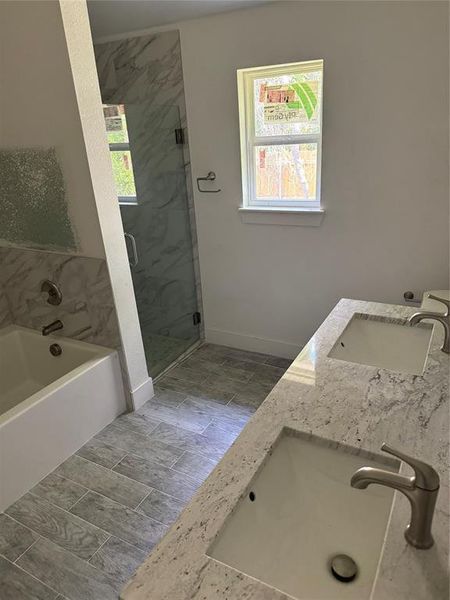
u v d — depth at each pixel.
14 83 2.02
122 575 1.56
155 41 2.62
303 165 2.57
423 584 0.74
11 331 2.69
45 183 2.18
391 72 2.09
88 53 1.90
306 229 2.61
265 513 0.99
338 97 2.24
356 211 2.42
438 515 0.86
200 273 3.14
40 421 1.98
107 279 2.22
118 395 2.45
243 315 3.09
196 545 0.83
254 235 2.80
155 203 2.79
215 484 0.97
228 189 2.77
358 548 0.97
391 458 1.02
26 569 1.60
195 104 2.65
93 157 2.01
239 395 2.65
